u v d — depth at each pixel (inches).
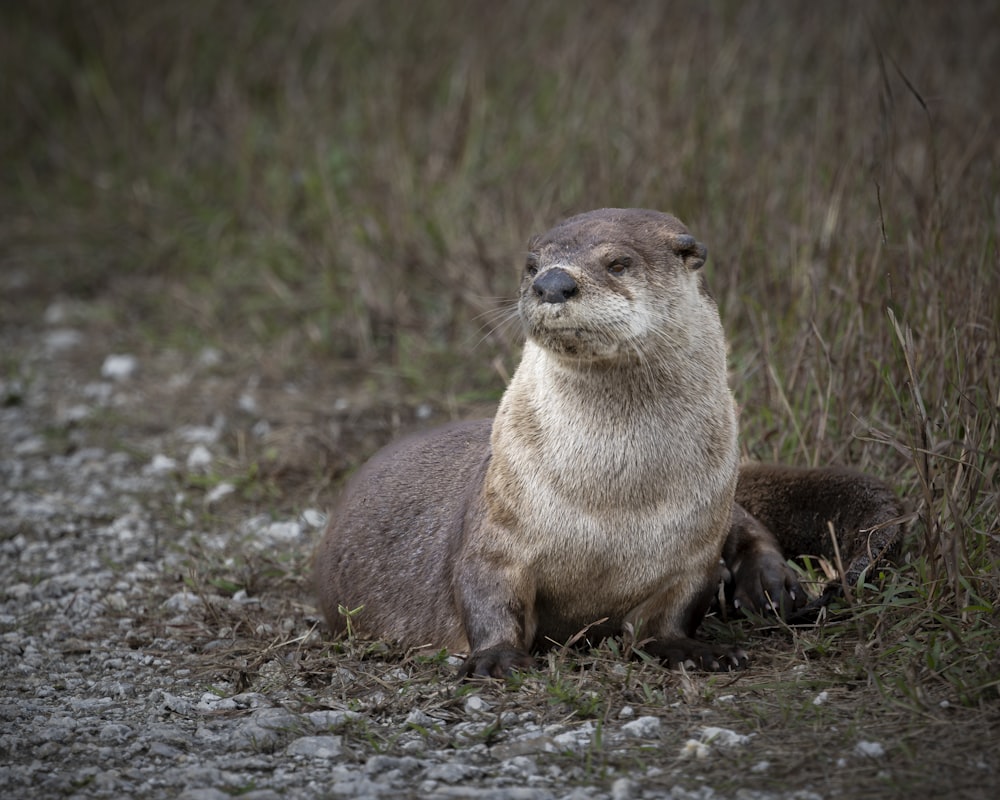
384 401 879.1
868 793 402.3
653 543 503.8
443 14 1288.1
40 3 1434.5
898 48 1067.9
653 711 469.4
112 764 445.7
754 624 556.4
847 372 633.6
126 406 930.1
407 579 564.1
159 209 1197.7
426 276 971.9
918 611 518.0
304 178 1115.9
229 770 438.6
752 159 922.7
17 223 1233.4
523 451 507.8
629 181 883.4
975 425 544.4
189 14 1371.8
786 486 596.4
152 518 755.4
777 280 710.5
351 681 516.7
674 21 1195.9
